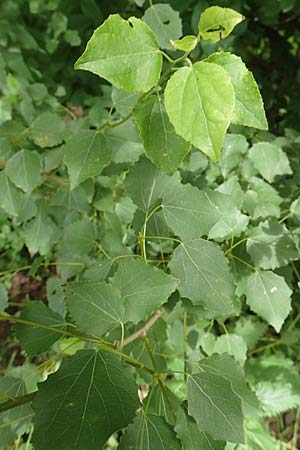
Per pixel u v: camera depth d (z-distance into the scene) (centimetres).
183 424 33
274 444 69
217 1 69
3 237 110
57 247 96
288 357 79
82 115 96
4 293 43
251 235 46
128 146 49
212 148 24
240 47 84
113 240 60
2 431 37
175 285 34
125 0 81
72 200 60
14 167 53
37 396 28
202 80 25
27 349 37
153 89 34
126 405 28
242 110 29
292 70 94
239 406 33
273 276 44
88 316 33
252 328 68
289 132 67
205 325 65
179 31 50
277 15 80
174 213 39
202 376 34
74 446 27
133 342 46
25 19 95
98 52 27
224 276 38
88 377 29
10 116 90
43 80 95
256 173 56
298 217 51
